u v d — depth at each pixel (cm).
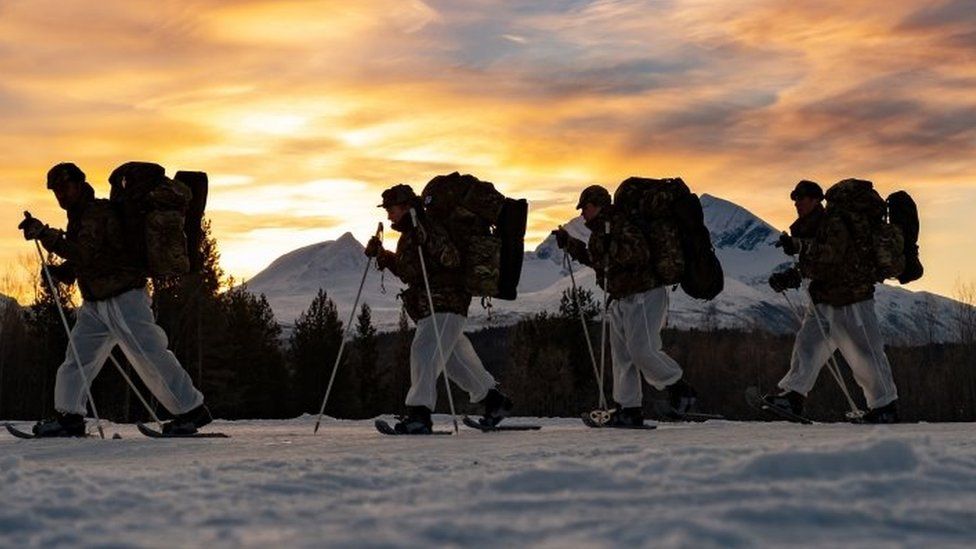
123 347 962
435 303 996
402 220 1001
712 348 6512
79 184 971
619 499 336
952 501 326
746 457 396
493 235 1009
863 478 361
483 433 959
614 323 1049
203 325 4581
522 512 318
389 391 6506
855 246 1092
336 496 372
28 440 859
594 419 1067
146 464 572
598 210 1055
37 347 4681
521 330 4988
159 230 948
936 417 5272
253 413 5462
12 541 276
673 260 1019
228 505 346
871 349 1091
